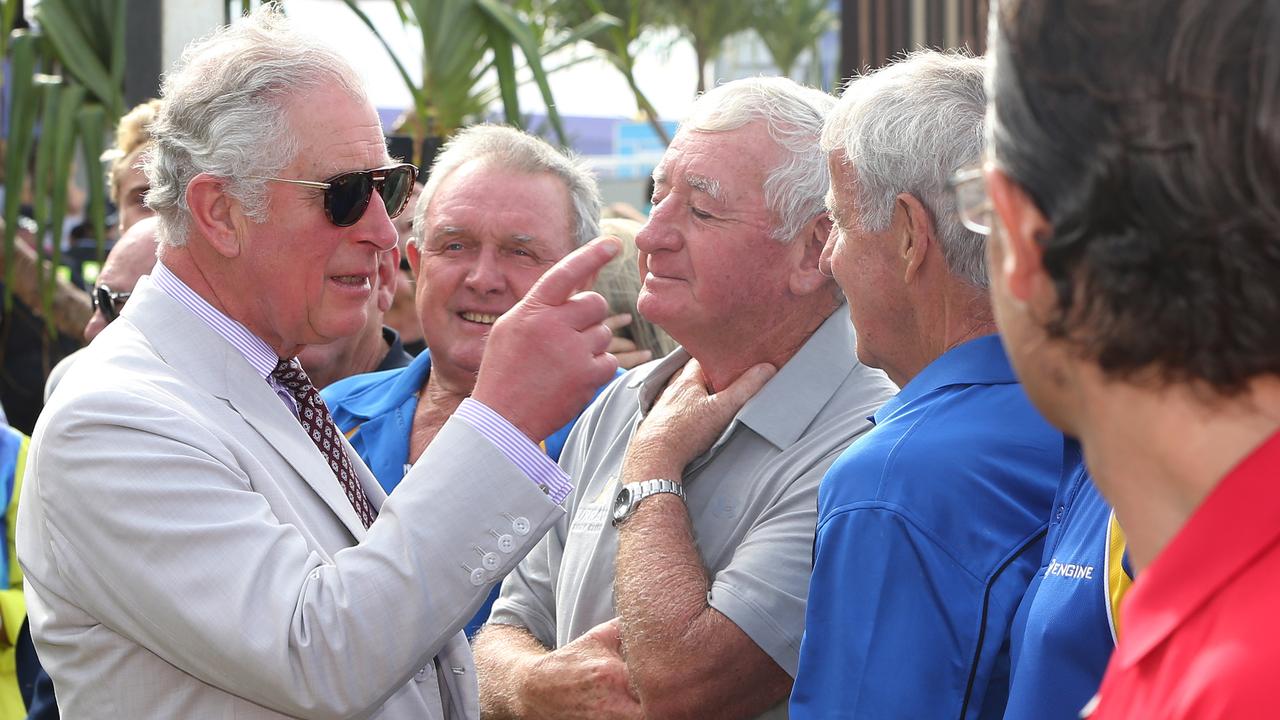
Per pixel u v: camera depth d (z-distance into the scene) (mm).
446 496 1550
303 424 1832
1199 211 741
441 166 2836
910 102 1663
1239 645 715
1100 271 777
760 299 2113
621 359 2854
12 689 2982
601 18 4949
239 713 1526
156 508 1468
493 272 2688
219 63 1688
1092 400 840
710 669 1878
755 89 2150
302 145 1667
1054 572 1309
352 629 1470
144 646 1499
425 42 4258
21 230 4984
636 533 2031
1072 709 1239
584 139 15828
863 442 1584
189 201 1661
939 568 1447
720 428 2109
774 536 1939
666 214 2143
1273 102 734
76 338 4590
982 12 8523
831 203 1794
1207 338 758
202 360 1653
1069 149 777
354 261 1737
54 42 4191
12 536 3033
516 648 2236
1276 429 769
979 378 1571
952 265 1621
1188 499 798
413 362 2900
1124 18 761
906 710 1425
